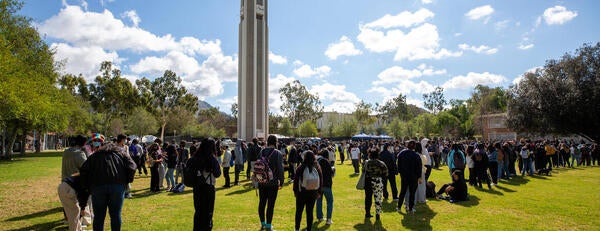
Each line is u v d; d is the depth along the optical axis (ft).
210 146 18.31
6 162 86.33
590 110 113.19
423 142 38.73
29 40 81.46
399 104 313.32
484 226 23.61
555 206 30.30
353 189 40.86
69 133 174.60
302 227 23.02
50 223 23.50
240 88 165.17
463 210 28.58
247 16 165.17
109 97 197.77
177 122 256.11
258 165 21.25
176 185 39.22
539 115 124.06
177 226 23.11
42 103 67.67
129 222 24.22
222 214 26.96
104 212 16.58
